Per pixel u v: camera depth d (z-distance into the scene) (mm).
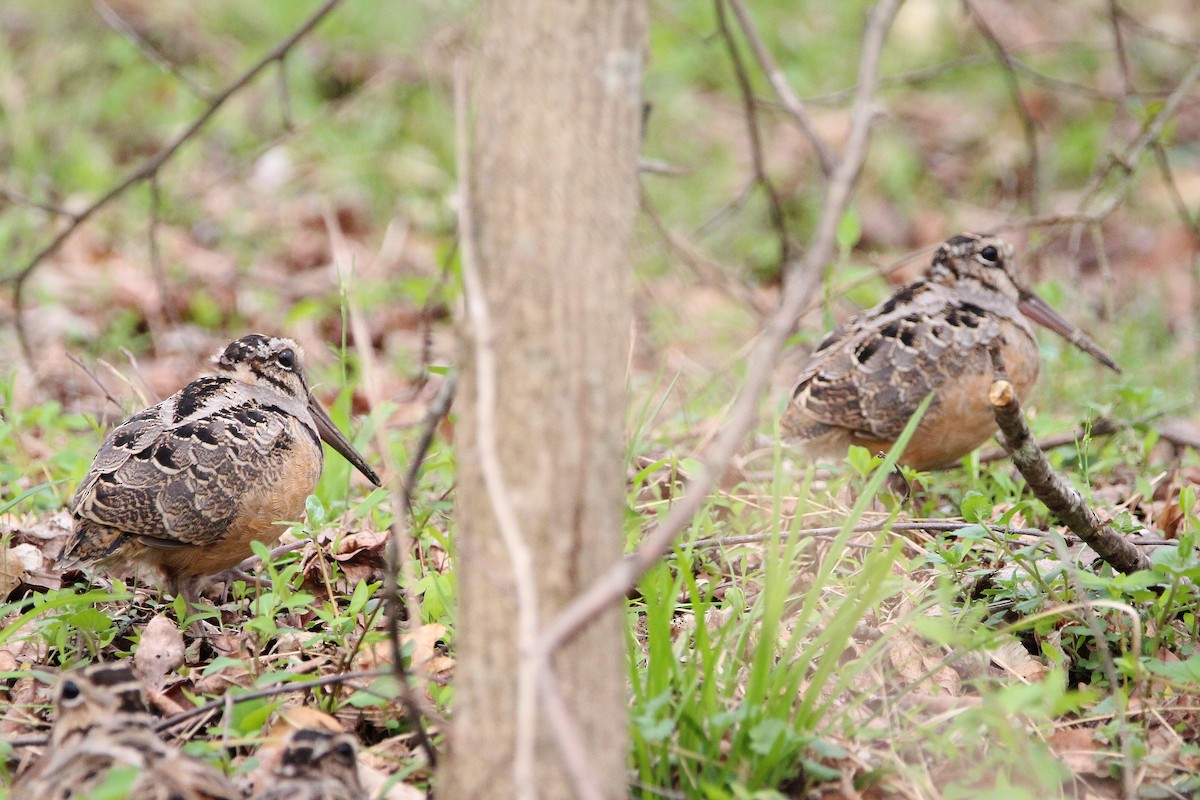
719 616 9188
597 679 6102
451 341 18141
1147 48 26547
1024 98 25484
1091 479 12188
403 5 23641
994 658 8766
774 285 20859
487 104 6219
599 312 6117
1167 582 8836
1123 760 7746
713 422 12953
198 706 8297
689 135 23609
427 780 7734
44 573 10656
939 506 12117
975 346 12438
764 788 7133
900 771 7523
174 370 16703
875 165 23453
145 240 19828
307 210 21250
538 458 6004
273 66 22672
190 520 9969
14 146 20953
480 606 6074
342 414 12617
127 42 22656
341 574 10438
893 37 26156
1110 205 14461
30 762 8023
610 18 6207
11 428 11641
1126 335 16891
